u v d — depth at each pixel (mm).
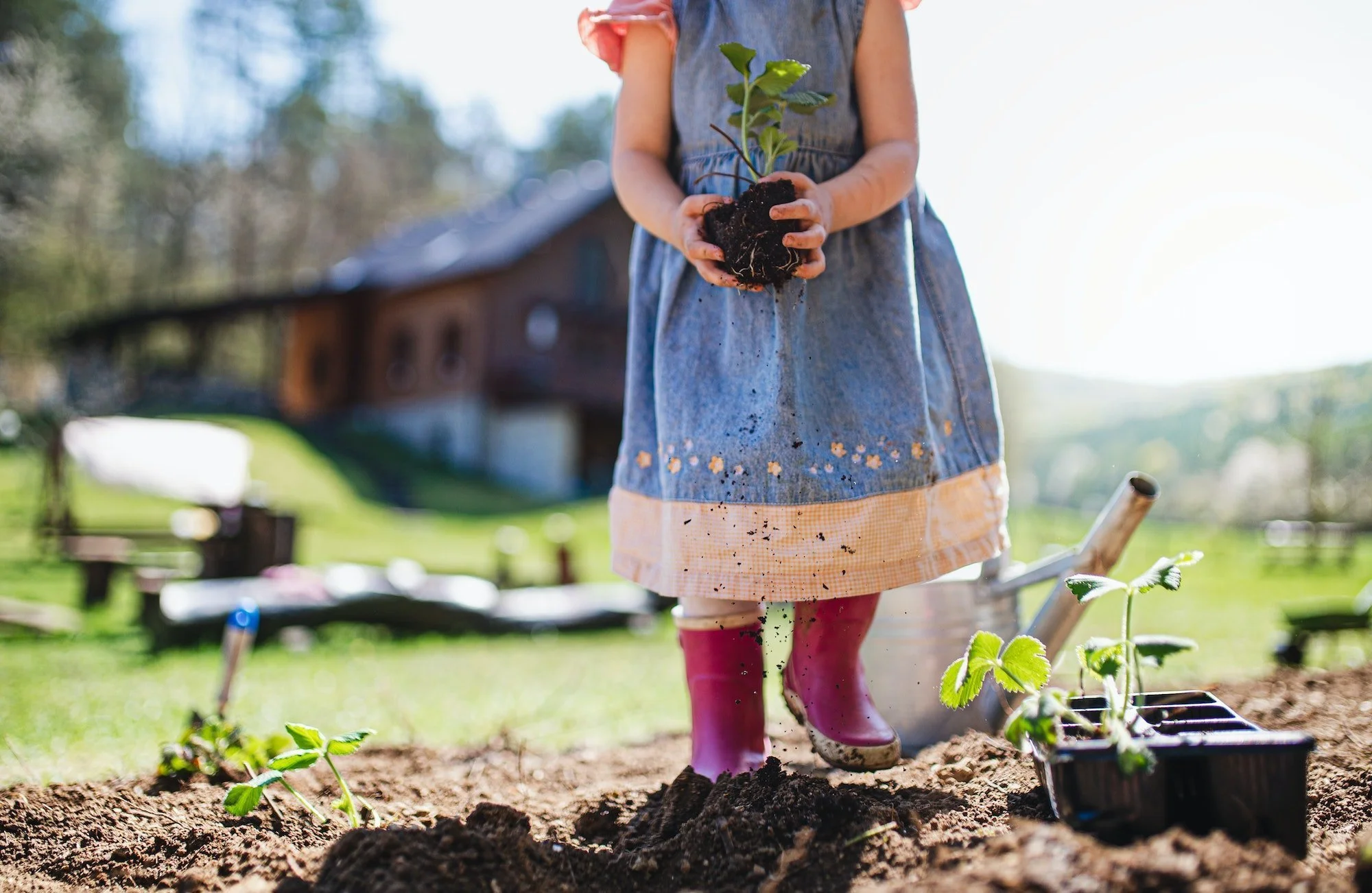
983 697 2408
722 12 2104
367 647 6988
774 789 1730
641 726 3877
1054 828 1350
